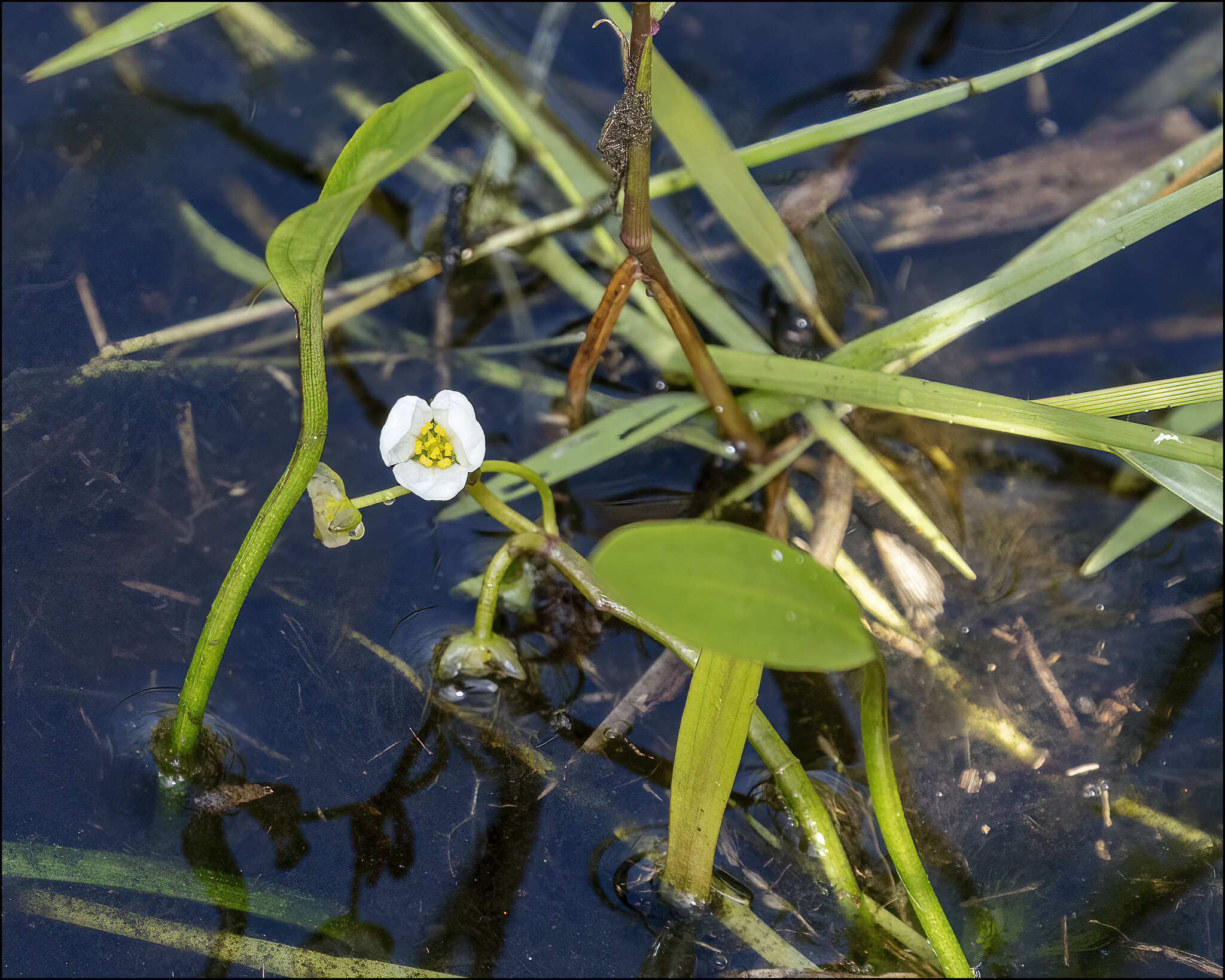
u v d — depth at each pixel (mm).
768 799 605
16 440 630
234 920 590
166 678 608
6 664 607
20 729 602
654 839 600
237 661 612
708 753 581
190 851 595
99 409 637
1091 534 636
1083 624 626
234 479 633
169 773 599
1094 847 604
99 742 602
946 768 611
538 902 594
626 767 607
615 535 545
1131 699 618
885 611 628
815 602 554
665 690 616
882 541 636
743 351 644
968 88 649
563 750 609
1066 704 618
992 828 605
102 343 645
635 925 593
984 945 594
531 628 624
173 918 590
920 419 649
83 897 590
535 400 651
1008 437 647
